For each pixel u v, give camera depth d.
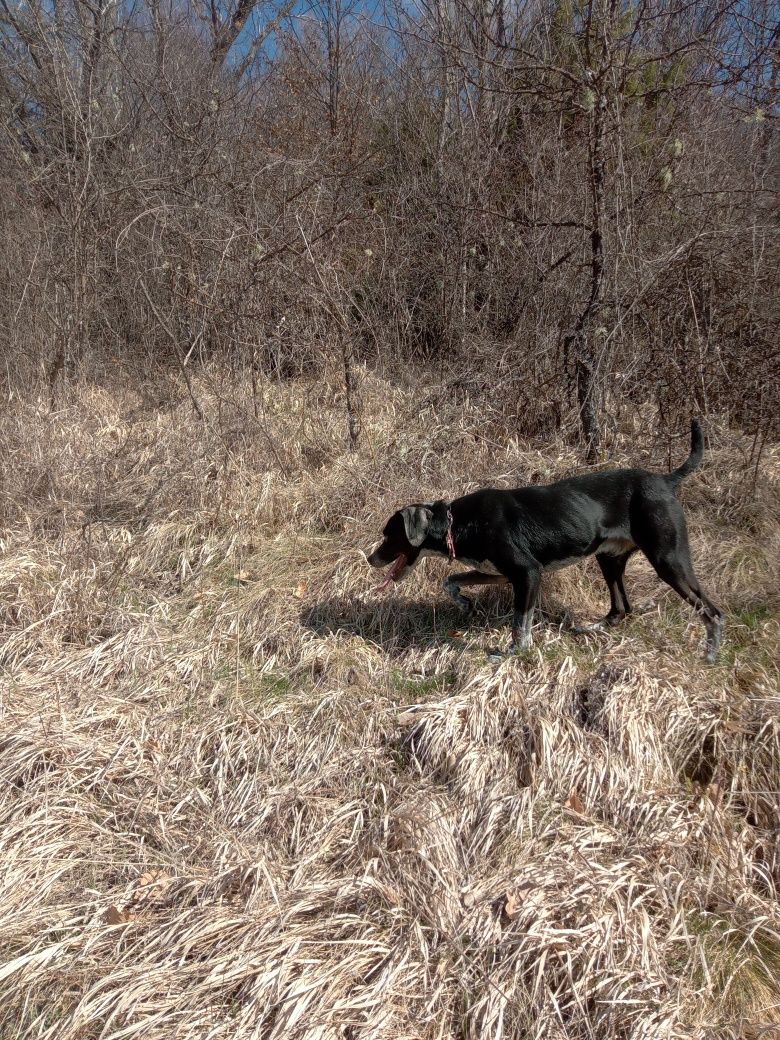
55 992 1.92
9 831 2.25
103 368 5.77
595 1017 1.81
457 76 5.49
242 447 4.31
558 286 4.57
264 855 2.19
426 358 5.61
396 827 2.23
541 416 4.38
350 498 3.84
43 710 2.69
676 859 2.16
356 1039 1.77
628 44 3.84
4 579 3.27
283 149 6.29
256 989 1.85
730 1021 1.84
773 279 4.13
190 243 4.82
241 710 2.70
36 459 4.14
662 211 4.40
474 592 3.25
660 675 2.64
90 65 6.11
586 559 3.34
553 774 2.38
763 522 3.48
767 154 4.82
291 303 4.96
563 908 2.00
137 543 3.66
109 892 2.14
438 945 1.96
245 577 3.43
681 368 4.10
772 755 2.37
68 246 5.43
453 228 5.35
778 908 2.08
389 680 2.83
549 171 4.96
